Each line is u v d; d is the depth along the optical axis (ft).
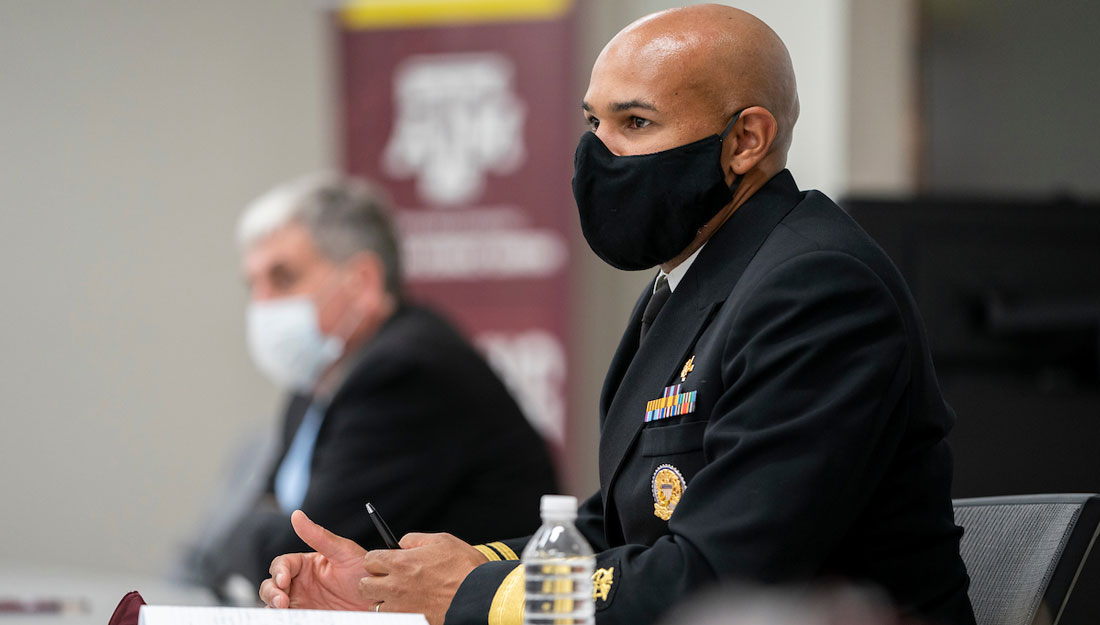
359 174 49.21
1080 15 41.81
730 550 13.10
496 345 47.34
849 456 13.42
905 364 14.08
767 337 13.99
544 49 47.88
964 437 24.64
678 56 15.49
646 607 13.25
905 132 42.75
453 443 30.04
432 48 48.83
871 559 14.78
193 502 56.80
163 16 58.23
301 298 33.99
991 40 42.68
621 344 17.54
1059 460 24.61
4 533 57.16
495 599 13.88
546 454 31.91
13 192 57.98
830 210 15.67
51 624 23.71
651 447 15.10
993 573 16.12
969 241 24.75
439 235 48.26
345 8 49.75
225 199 57.57
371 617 12.23
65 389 57.67
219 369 57.21
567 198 47.34
